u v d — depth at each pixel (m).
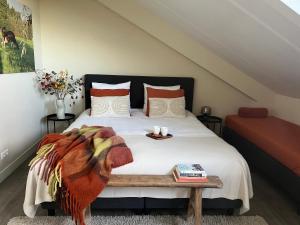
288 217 2.15
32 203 1.83
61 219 1.96
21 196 2.28
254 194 2.51
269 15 1.75
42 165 1.81
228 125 3.75
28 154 3.14
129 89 3.58
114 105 3.21
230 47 2.96
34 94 3.30
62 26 3.50
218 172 1.92
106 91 3.30
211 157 1.95
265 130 2.97
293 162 2.21
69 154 1.80
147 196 1.95
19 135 2.88
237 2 1.80
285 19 1.69
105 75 3.61
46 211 2.07
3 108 2.50
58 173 1.71
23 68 2.94
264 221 2.05
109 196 1.93
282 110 3.74
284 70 2.68
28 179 1.80
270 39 2.12
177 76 3.79
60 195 1.75
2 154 2.50
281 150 2.39
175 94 3.43
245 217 2.10
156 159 1.89
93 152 1.85
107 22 3.53
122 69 3.70
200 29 2.93
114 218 2.02
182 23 3.11
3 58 2.47
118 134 2.44
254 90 3.86
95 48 3.60
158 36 3.54
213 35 2.88
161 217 2.05
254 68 3.27
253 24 2.02
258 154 2.82
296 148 2.35
